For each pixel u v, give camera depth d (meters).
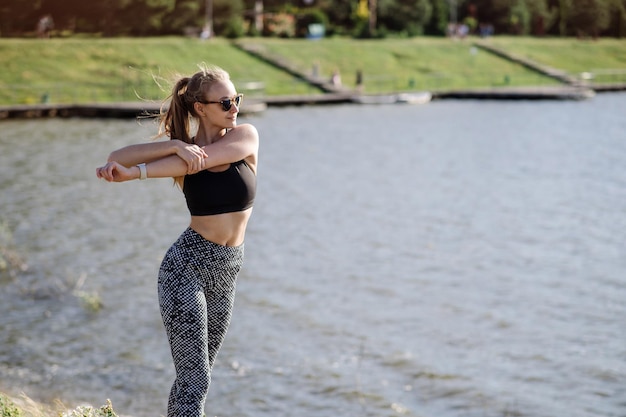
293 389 9.93
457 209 20.80
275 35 63.69
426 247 16.84
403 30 68.81
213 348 4.18
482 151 31.09
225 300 4.11
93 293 13.32
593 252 16.45
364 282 14.29
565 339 11.64
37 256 15.55
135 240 17.17
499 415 9.33
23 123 37.75
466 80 57.66
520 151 31.02
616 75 62.19
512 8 75.12
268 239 17.38
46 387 9.64
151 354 10.91
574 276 14.75
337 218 19.61
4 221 18.50
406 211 20.55
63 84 46.16
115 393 9.66
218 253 3.96
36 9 58.41
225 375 10.23
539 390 9.98
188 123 4.08
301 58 56.91
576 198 22.22
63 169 25.86
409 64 59.50
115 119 39.44
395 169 27.02
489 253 16.33
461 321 12.37
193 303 3.91
